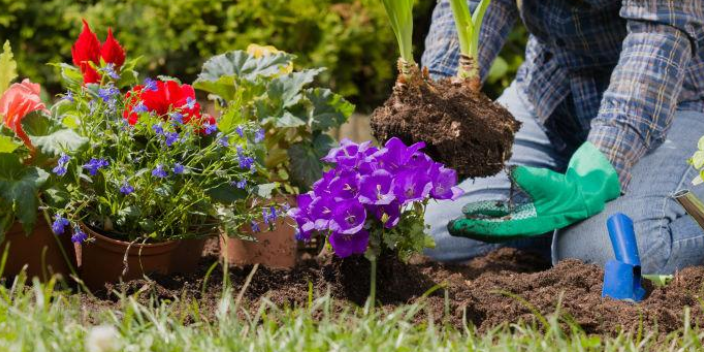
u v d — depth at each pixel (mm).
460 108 2104
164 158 2041
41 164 2076
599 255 2234
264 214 2104
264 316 1905
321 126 2240
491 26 2410
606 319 2006
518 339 1891
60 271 2102
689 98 2389
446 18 2379
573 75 2434
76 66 2211
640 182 2299
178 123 2049
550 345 1885
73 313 1891
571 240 2268
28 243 2070
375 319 1976
